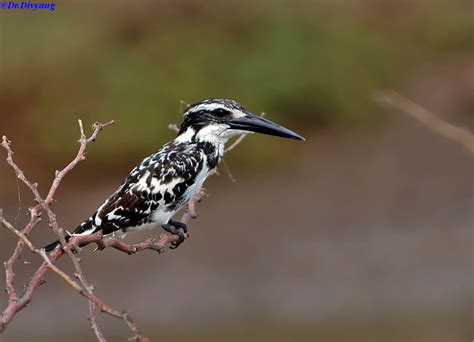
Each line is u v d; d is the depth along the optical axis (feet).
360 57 63.21
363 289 45.93
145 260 49.39
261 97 60.08
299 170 56.90
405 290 45.42
